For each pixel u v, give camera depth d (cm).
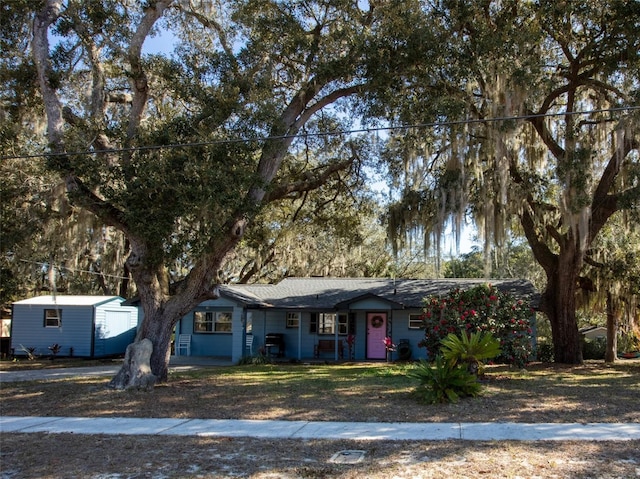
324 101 1605
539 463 639
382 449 723
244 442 781
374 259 3434
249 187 1303
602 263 2019
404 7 1437
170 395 1202
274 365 1998
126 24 1477
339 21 1559
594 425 848
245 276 3072
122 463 679
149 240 1254
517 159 1802
